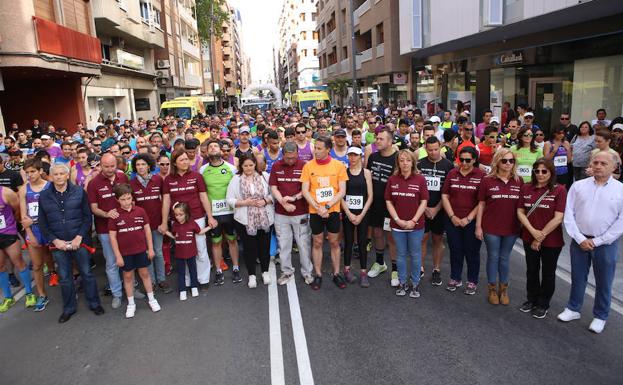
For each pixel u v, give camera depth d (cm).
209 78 6550
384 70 2836
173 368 458
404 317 545
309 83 8000
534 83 1541
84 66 1816
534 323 521
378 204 659
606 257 485
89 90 2162
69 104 2019
